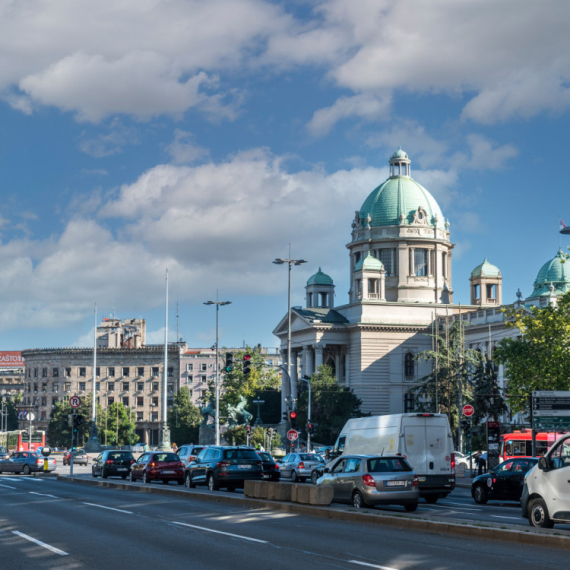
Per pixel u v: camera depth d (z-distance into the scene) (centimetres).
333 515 2812
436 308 14475
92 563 1845
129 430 17900
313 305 15675
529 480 2481
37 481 5906
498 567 1738
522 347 6619
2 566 1814
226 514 2967
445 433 3975
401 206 15312
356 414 12569
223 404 14200
